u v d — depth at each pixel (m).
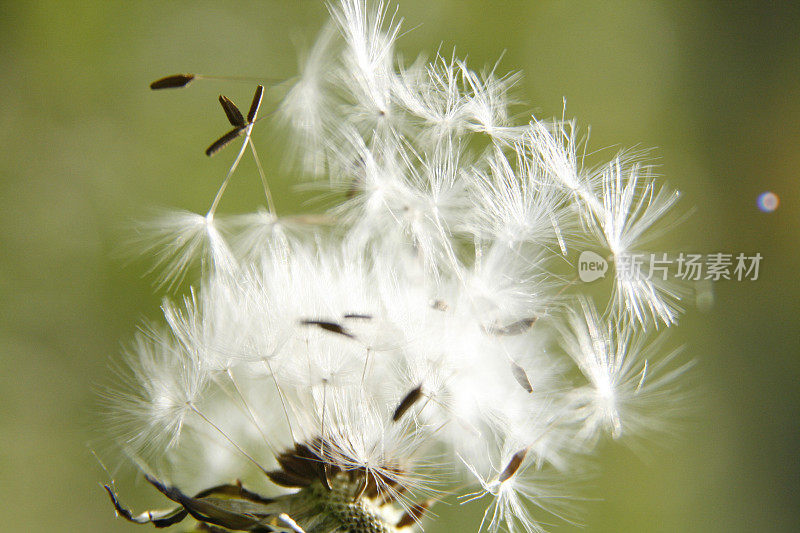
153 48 0.62
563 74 0.65
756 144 0.70
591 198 0.34
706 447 0.54
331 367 0.34
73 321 0.53
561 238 0.34
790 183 0.68
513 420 0.34
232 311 0.34
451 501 0.42
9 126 0.59
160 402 0.34
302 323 0.33
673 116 0.69
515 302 0.34
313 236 0.35
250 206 0.53
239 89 0.61
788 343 0.58
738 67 0.72
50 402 0.51
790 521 0.54
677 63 0.70
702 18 0.72
